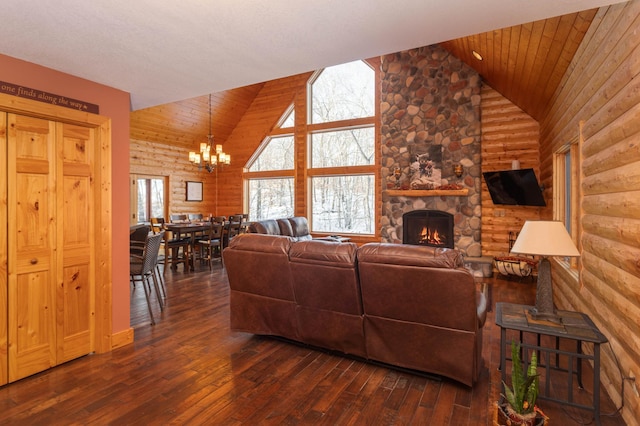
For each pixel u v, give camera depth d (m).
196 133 8.73
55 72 2.73
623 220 2.06
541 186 5.74
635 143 1.87
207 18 2.01
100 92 3.05
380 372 2.68
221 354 2.99
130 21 2.03
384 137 7.09
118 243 3.17
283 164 9.02
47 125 2.70
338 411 2.19
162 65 2.69
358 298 2.68
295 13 1.96
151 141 8.00
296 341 3.20
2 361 2.45
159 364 2.81
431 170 6.64
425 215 6.69
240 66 2.73
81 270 2.93
